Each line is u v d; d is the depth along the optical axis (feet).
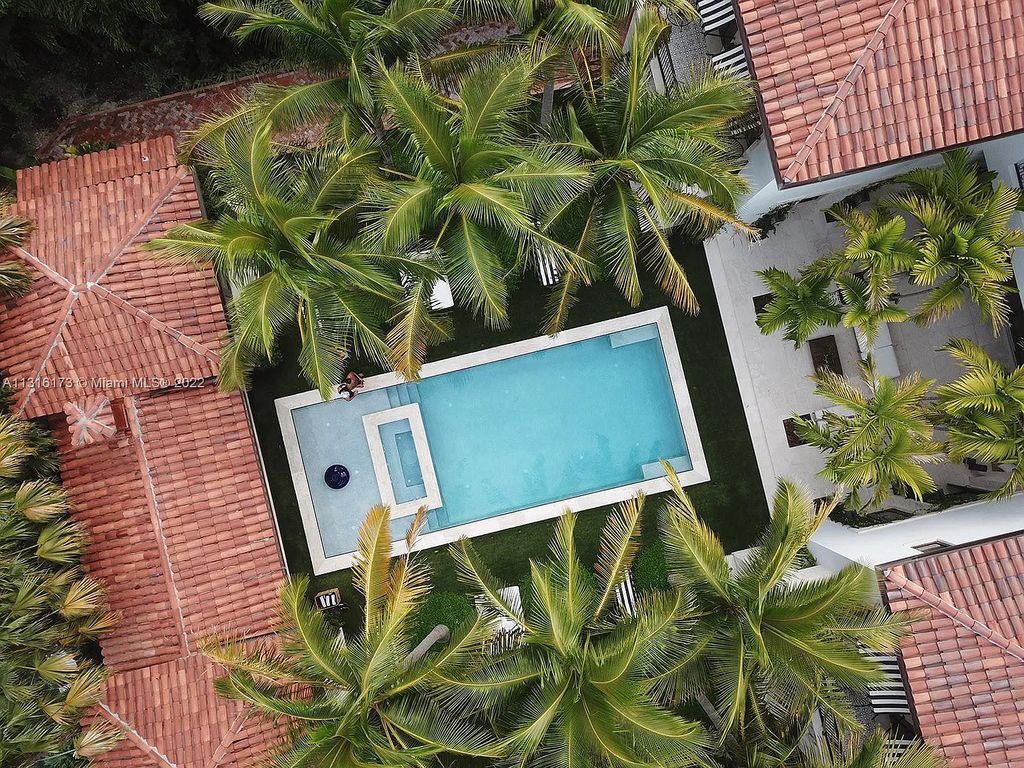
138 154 50.96
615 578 41.01
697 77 40.37
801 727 42.86
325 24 39.01
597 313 56.80
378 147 41.78
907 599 41.14
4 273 46.83
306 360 41.86
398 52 41.70
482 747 35.45
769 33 40.37
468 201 36.52
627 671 36.17
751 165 49.16
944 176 43.96
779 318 47.47
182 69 59.72
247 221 38.04
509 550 57.98
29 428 48.26
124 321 47.57
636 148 39.42
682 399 56.54
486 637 37.86
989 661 40.09
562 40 40.19
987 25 39.29
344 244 41.11
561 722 36.24
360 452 58.13
